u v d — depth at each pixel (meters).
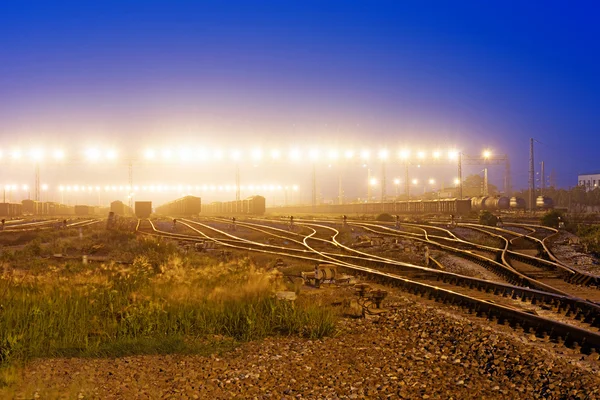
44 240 36.72
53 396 6.86
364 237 35.66
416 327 11.16
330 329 10.82
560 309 12.96
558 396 6.92
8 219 78.56
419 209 81.25
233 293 13.03
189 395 7.18
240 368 8.44
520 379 7.64
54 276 15.48
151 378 7.91
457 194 146.62
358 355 9.18
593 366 8.19
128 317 10.57
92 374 8.01
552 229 42.53
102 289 13.00
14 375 7.59
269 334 10.83
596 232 33.66
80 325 10.39
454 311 12.79
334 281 16.98
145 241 30.17
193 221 63.84
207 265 20.67
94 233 39.19
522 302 14.09
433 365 8.50
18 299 11.80
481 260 23.75
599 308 11.88
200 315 11.27
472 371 8.14
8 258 24.36
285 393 7.26
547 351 8.95
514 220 59.03
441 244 32.28
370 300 13.73
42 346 9.39
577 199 126.31
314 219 70.50
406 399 7.01
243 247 31.50
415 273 19.75
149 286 14.31
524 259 24.30
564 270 20.22
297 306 12.21
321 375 8.04
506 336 9.88
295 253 28.31
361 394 7.18
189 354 9.25
